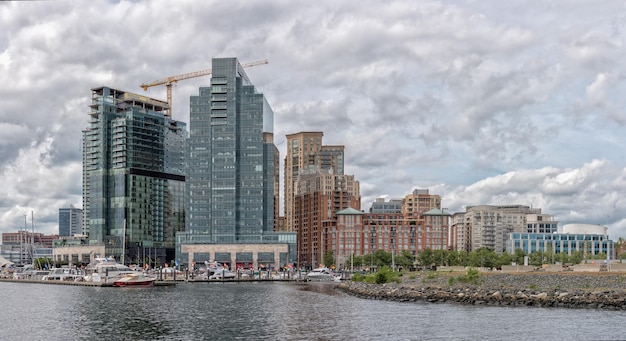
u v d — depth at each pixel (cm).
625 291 13950
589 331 10194
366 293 17900
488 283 17688
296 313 13200
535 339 9581
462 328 10619
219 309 14200
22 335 10344
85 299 17262
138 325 11438
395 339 9688
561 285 16138
